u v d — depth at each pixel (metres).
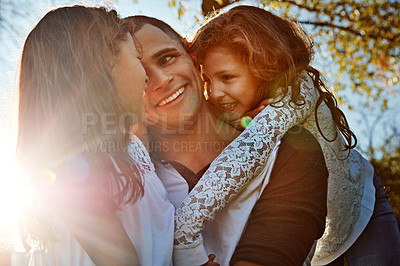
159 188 1.75
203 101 2.11
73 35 1.61
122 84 1.69
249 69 1.98
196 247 1.71
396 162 7.84
